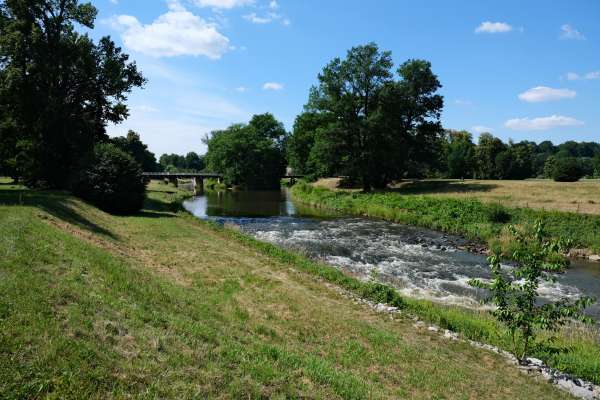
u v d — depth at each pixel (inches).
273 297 497.7
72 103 1401.3
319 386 276.5
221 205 2078.0
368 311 506.0
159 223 979.9
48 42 1251.8
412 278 756.6
